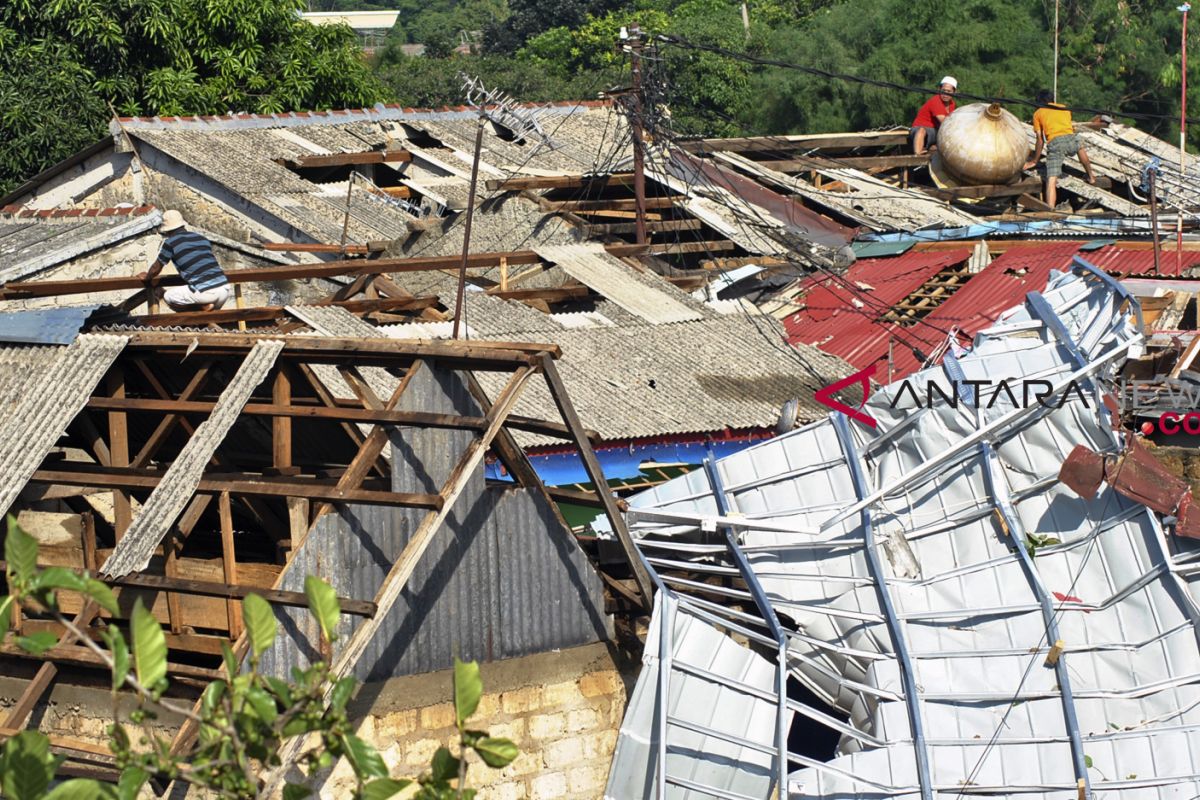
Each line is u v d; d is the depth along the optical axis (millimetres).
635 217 24703
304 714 6746
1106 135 32312
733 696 12531
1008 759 12016
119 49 34000
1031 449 13297
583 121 31562
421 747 12438
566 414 12195
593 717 13359
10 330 13258
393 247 23891
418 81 49875
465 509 12594
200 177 27562
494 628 12812
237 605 12188
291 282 22844
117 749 6488
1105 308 13883
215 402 13086
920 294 21938
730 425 17125
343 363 12570
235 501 15109
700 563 14156
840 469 13914
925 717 12320
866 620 12992
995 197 27094
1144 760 11805
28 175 32688
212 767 6559
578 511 16156
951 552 13305
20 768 6289
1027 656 12414
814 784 12078
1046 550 12961
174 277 16719
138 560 11156
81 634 6328
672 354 18938
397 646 12250
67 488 13469
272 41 37250
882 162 28344
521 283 21922
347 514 11969
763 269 22938
